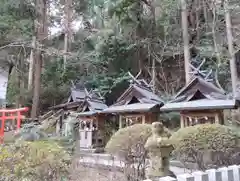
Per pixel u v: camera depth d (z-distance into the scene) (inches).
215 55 486.3
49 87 568.4
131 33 533.6
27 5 468.4
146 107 283.1
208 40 517.0
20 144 118.0
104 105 401.7
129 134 180.9
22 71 587.8
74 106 417.4
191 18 538.9
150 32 535.5
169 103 271.0
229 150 151.6
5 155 102.9
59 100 560.1
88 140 350.3
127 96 323.3
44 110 549.0
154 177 138.0
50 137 261.9
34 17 478.6
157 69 577.9
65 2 520.4
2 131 276.2
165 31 514.6
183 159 183.0
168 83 561.3
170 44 538.6
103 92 505.0
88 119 364.5
